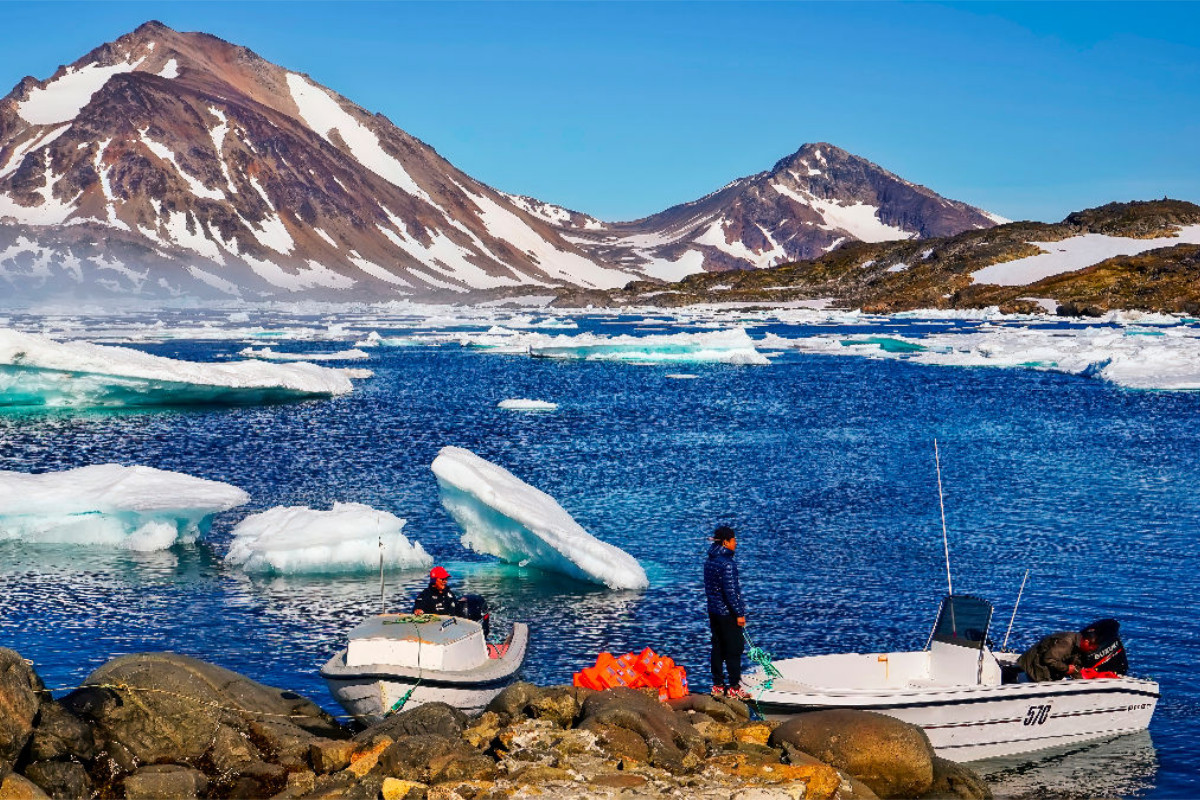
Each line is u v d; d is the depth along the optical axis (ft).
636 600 69.87
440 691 44.88
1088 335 394.32
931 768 38.81
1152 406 185.68
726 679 53.06
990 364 284.41
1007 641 60.90
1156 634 61.57
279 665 56.90
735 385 235.61
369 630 47.11
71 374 175.94
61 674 55.16
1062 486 109.50
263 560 75.92
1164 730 48.06
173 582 73.10
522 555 79.20
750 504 100.89
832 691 43.98
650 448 139.44
